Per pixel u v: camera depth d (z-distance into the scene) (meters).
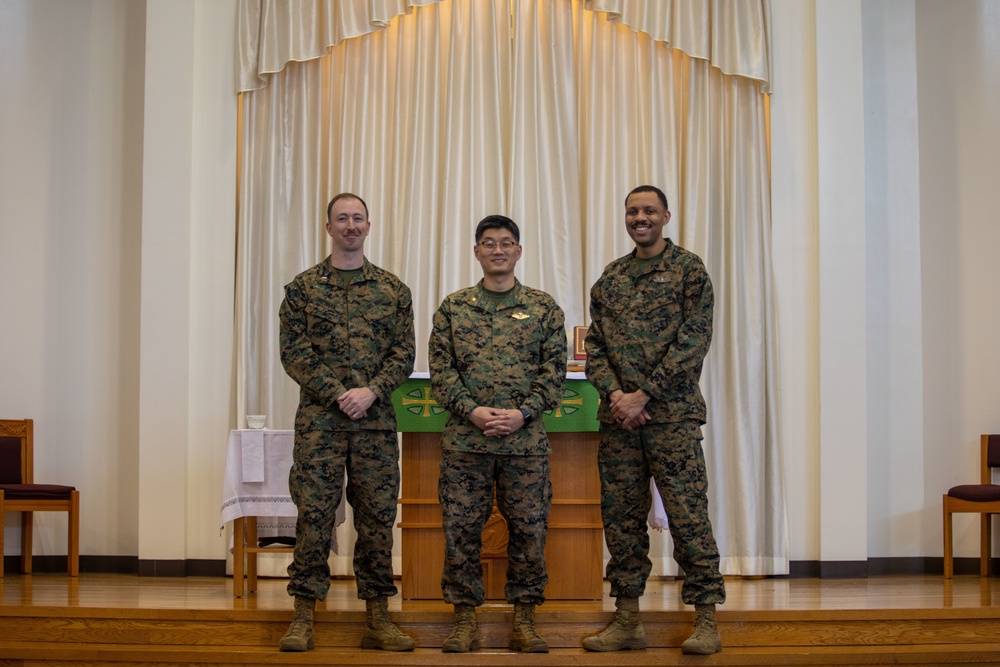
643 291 4.01
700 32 5.89
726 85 5.97
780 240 5.92
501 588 4.46
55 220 6.27
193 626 4.21
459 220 5.96
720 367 5.84
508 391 3.91
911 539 6.07
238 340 5.85
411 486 4.53
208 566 5.78
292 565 3.96
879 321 6.18
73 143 6.31
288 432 4.80
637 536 3.98
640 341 3.97
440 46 6.08
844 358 5.79
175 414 5.79
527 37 6.05
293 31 5.91
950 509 5.74
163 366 5.81
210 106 6.00
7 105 6.20
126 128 6.32
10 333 6.16
